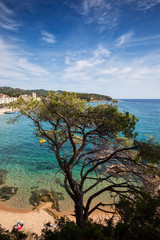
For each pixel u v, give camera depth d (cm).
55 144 712
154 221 480
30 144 3850
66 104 656
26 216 1423
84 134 714
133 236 409
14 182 1964
